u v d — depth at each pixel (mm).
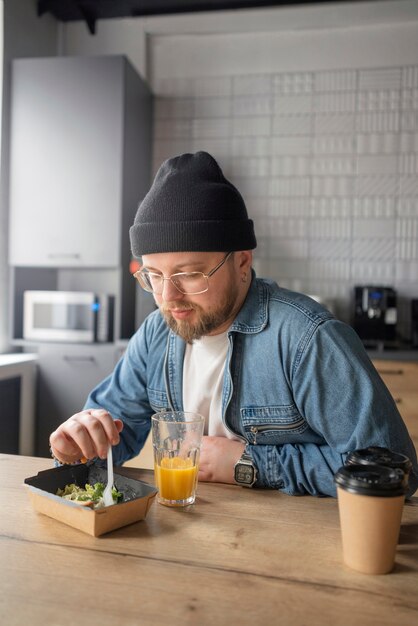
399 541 754
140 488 834
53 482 873
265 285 1119
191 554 700
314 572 661
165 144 3324
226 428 1080
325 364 975
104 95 2838
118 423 928
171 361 1134
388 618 570
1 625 552
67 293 2846
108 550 708
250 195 3244
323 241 3178
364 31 3102
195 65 3281
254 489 949
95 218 2848
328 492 904
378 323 2824
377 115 3105
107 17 3312
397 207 3107
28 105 2906
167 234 930
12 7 2914
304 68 3170
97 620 561
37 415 2846
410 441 969
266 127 3221
